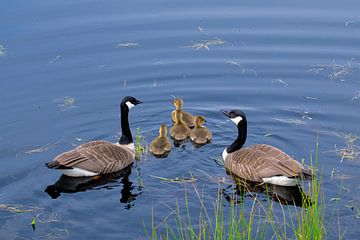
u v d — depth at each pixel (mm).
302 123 16312
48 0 23906
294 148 15195
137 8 23094
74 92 18188
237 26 21531
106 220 12398
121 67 19391
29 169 14469
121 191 13609
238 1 23562
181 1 23672
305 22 21609
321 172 13875
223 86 18422
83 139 16000
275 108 17188
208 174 14461
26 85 18438
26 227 12141
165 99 18031
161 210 12711
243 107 17375
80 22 21891
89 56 19906
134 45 20469
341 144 15164
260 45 20344
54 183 13969
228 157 14859
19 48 20281
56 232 11984
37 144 15648
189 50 20219
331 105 17094
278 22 21672
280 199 13133
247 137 15883
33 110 17281
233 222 10945
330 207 12438
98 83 18641
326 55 19609
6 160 14852
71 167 14008
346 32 20781
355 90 17750
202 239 11508
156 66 19453
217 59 19703
